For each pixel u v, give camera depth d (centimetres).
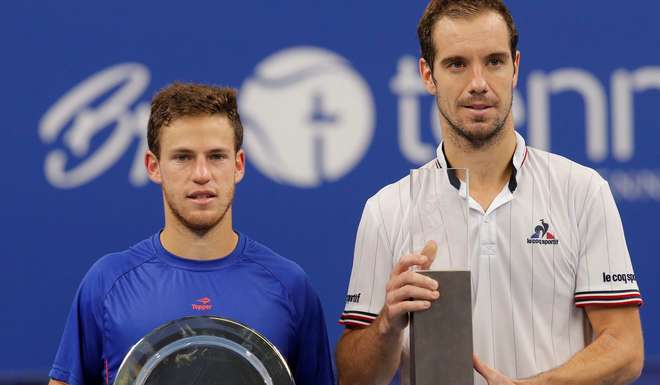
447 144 818
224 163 726
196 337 675
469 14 773
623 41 1394
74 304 756
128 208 1321
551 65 1378
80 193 1315
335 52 1360
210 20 1347
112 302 740
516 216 808
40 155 1312
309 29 1360
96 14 1332
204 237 750
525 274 802
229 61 1345
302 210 1341
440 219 712
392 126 1357
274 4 1357
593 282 800
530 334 797
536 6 1384
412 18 1372
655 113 1390
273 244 1330
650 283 1365
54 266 1305
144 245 769
